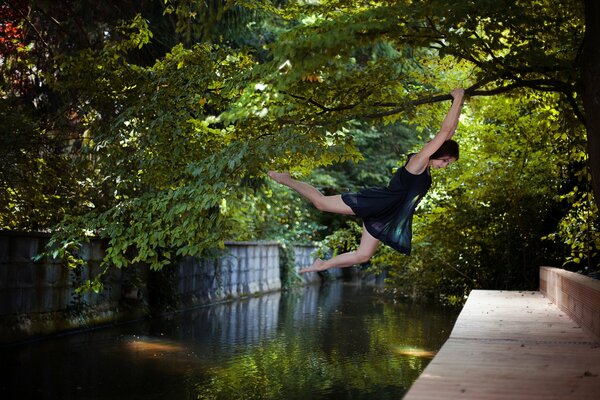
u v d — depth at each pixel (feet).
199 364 31.04
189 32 28.27
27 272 37.83
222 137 32.30
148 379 27.76
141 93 32.42
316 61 21.29
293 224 93.09
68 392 25.38
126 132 32.19
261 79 26.89
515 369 19.24
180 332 41.50
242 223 72.02
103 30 50.90
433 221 54.85
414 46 25.80
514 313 33.30
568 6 29.32
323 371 29.66
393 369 30.17
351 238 63.52
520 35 28.07
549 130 36.27
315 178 90.22
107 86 33.35
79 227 32.45
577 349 22.89
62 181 41.60
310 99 29.14
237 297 66.85
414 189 20.56
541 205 51.88
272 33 61.41
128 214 32.19
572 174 50.01
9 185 40.60
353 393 25.67
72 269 41.57
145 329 42.73
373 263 67.31
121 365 30.63
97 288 31.89
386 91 29.99
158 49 51.75
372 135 92.38
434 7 22.59
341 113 29.22
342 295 73.31
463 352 22.18
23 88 47.91
